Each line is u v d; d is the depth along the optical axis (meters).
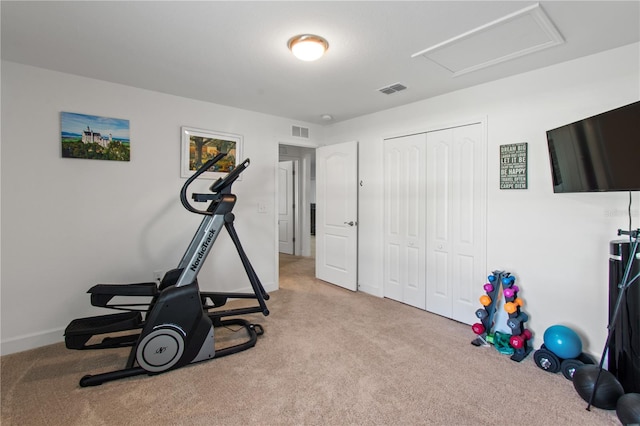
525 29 1.85
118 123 2.78
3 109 2.31
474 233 2.85
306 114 3.81
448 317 3.08
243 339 2.62
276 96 3.11
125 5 1.62
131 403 1.80
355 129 3.99
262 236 3.84
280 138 3.95
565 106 2.28
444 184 3.08
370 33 1.91
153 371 2.05
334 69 2.45
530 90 2.45
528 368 2.19
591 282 2.19
